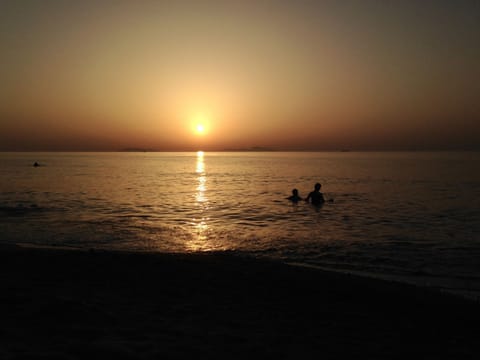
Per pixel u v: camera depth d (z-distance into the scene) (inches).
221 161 5959.6
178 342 243.0
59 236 694.5
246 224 832.9
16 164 4308.6
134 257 477.7
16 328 247.8
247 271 436.1
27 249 529.7
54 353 209.5
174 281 389.7
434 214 958.4
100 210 1013.2
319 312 326.3
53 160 6210.6
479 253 592.1
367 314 328.2
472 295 416.2
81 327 256.2
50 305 289.1
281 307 333.1
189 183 1904.5
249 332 272.2
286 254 588.7
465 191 1488.7
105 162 5369.1
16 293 321.7
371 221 864.3
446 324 315.0
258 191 1523.1
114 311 294.8
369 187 1657.2
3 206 1060.5
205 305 326.3
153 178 2255.2
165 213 975.6
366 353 251.9
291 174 2596.0
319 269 466.9
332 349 254.1
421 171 2851.9
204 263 464.1
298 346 254.2
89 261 451.2
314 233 739.4
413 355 253.8
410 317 326.0
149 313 297.3
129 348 224.5
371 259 561.6
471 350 267.7
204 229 775.1
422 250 611.2
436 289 419.5
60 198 1266.0
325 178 2201.0
